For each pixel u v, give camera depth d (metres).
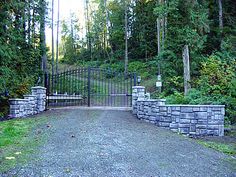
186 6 11.49
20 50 11.30
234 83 8.94
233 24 16.14
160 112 6.98
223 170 3.86
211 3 16.56
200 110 6.60
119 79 17.27
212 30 15.52
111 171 3.54
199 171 3.74
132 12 28.20
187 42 11.46
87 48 35.72
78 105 11.15
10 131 5.66
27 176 3.28
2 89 8.33
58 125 6.38
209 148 5.21
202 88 9.75
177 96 9.56
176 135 6.12
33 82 11.12
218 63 10.08
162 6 12.12
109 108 9.68
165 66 12.78
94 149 4.48
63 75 10.45
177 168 3.80
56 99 11.68
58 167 3.61
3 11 8.47
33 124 6.54
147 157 4.21
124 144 4.88
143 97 8.51
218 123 6.59
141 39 25.39
